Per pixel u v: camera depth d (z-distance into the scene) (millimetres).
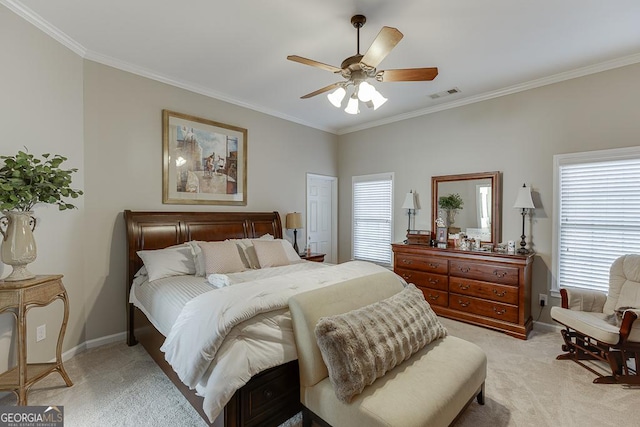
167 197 3441
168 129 3443
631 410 2006
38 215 2430
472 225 3984
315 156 5312
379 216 5121
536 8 2209
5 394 2109
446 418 1527
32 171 2018
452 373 1756
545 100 3438
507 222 3721
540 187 3482
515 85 3588
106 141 3004
